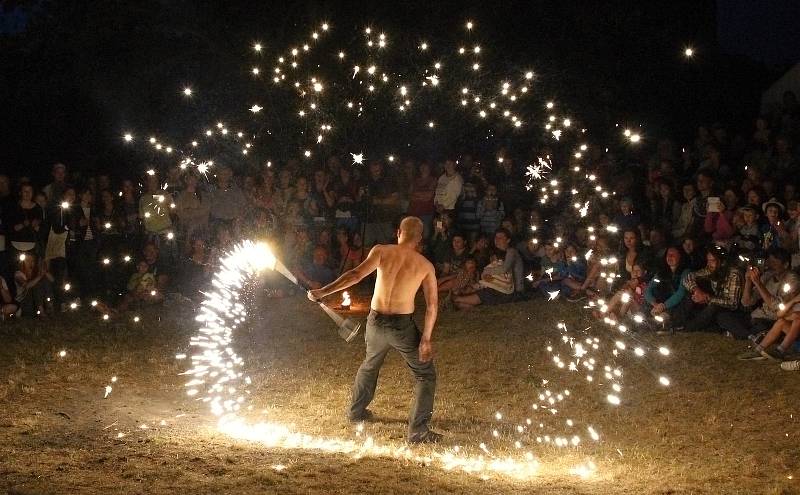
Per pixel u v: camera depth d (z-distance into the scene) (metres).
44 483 6.10
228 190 14.76
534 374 10.10
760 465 7.35
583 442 8.06
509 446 7.87
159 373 9.96
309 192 14.98
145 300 13.48
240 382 9.77
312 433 8.03
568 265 13.49
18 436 7.48
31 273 12.73
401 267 7.96
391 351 10.84
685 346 10.85
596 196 14.26
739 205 12.38
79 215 13.85
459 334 11.84
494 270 13.47
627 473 7.12
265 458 6.93
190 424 8.20
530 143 16.64
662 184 13.61
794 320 9.98
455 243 14.05
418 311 13.27
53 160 17.53
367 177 15.57
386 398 9.23
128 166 17.34
